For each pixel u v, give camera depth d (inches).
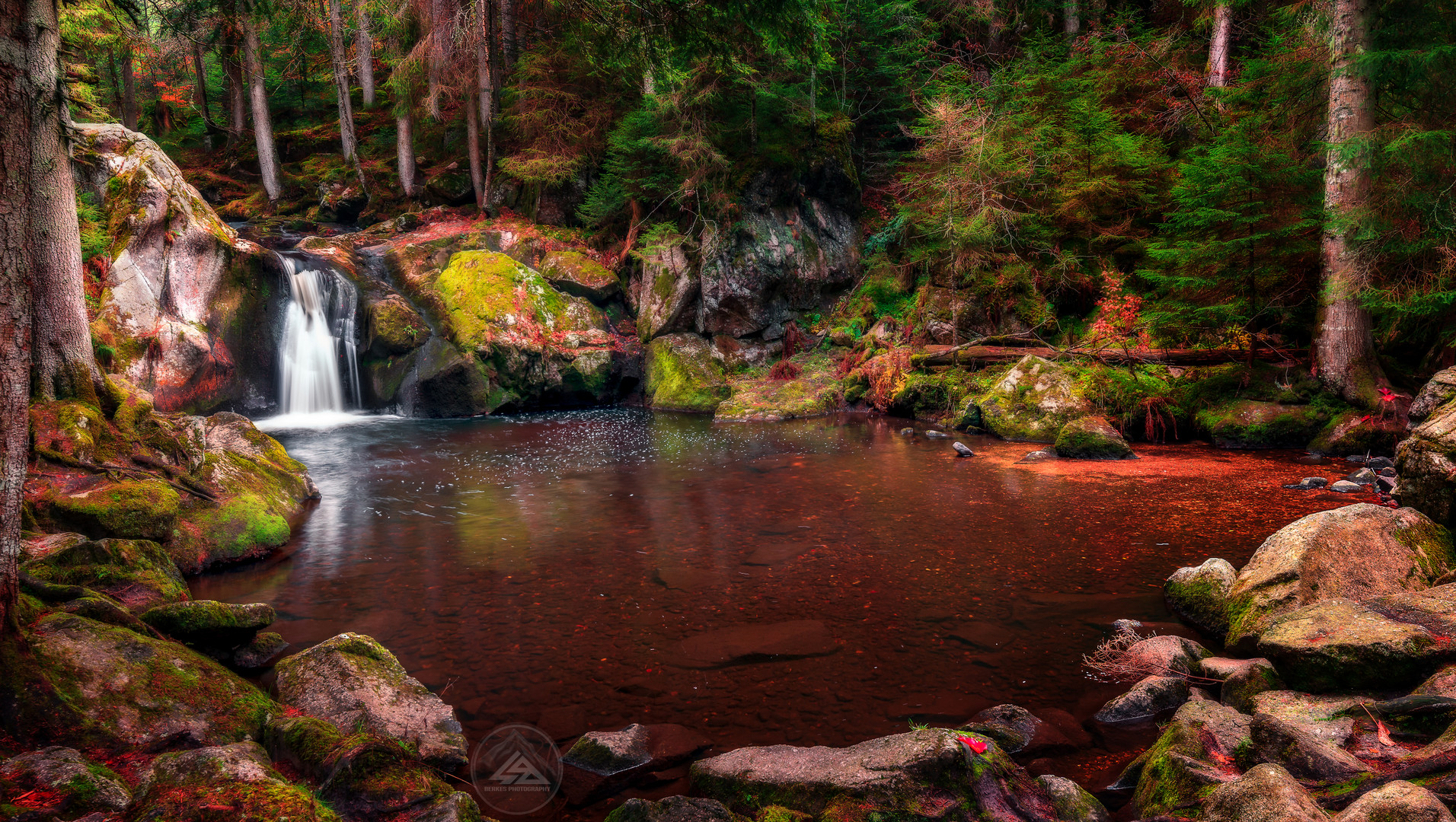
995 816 124.6
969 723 168.7
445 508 383.6
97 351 508.4
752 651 212.5
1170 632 221.1
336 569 290.4
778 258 831.1
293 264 713.0
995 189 711.7
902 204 818.2
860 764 134.3
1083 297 712.4
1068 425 496.7
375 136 1217.4
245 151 1240.8
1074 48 821.9
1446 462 227.8
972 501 381.1
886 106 1002.7
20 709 138.6
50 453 283.7
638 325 842.8
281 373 689.6
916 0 991.0
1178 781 129.5
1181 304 570.6
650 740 164.2
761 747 152.6
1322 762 127.7
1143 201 695.1
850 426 649.6
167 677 159.2
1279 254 527.2
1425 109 484.7
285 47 1289.4
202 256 617.6
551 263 855.1
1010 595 251.9
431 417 719.7
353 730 160.1
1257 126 551.2
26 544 228.7
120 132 594.6
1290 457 470.9
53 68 263.1
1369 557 212.8
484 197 973.2
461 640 223.1
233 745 132.4
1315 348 519.8
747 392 744.3
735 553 304.0
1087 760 155.9
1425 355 527.5
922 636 221.1
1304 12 534.9
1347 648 157.6
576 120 904.9
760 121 886.4
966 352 684.7
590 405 799.7
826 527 339.9
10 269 138.7
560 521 358.0
